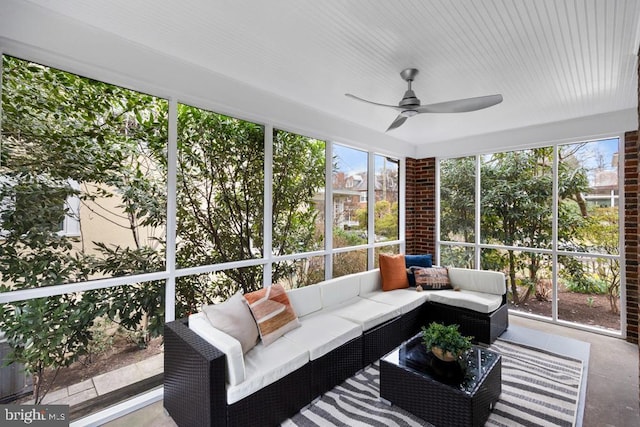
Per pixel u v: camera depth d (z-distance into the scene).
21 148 1.90
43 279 1.98
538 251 4.12
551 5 1.72
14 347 1.91
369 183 4.50
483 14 1.81
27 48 1.80
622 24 1.88
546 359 2.91
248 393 1.82
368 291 3.77
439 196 5.15
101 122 2.18
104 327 2.22
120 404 2.21
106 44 2.08
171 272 2.47
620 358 2.95
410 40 2.10
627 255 3.43
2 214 1.85
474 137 4.67
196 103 2.57
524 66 2.45
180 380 1.97
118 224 2.27
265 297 2.49
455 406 1.84
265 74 2.68
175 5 1.78
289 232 3.44
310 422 2.04
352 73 2.63
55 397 2.02
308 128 3.50
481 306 3.24
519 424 2.01
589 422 2.05
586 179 3.80
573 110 3.47
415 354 2.31
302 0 1.71
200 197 2.73
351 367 2.58
